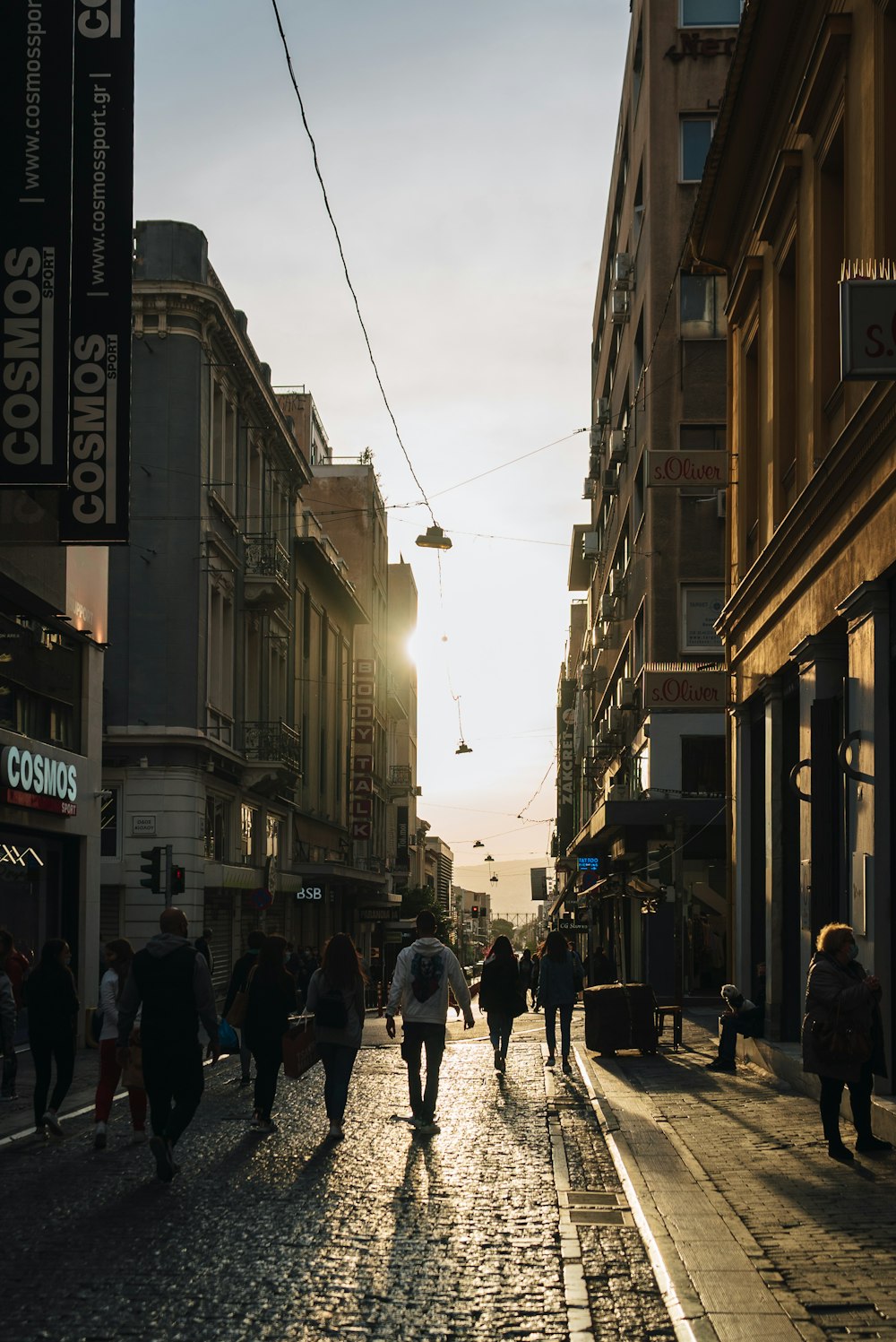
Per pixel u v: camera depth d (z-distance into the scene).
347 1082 12.19
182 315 33.62
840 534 13.51
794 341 17.25
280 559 41.84
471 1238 7.91
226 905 36.94
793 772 14.48
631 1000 20.83
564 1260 7.35
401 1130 12.61
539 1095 15.82
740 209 19.23
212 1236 7.96
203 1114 14.02
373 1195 9.23
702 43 36.59
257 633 41.41
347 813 61.38
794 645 16.27
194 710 33.03
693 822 35.00
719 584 35.66
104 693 32.78
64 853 24.34
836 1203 8.64
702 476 25.52
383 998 40.75
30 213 16.27
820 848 14.23
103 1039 11.79
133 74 19.73
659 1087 16.09
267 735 38.97
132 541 33.25
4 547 19.92
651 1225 7.93
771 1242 7.56
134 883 32.16
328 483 70.56
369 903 66.19
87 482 19.34
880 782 12.00
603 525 52.81
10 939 15.77
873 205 12.20
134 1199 9.14
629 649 42.00
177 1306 6.45
